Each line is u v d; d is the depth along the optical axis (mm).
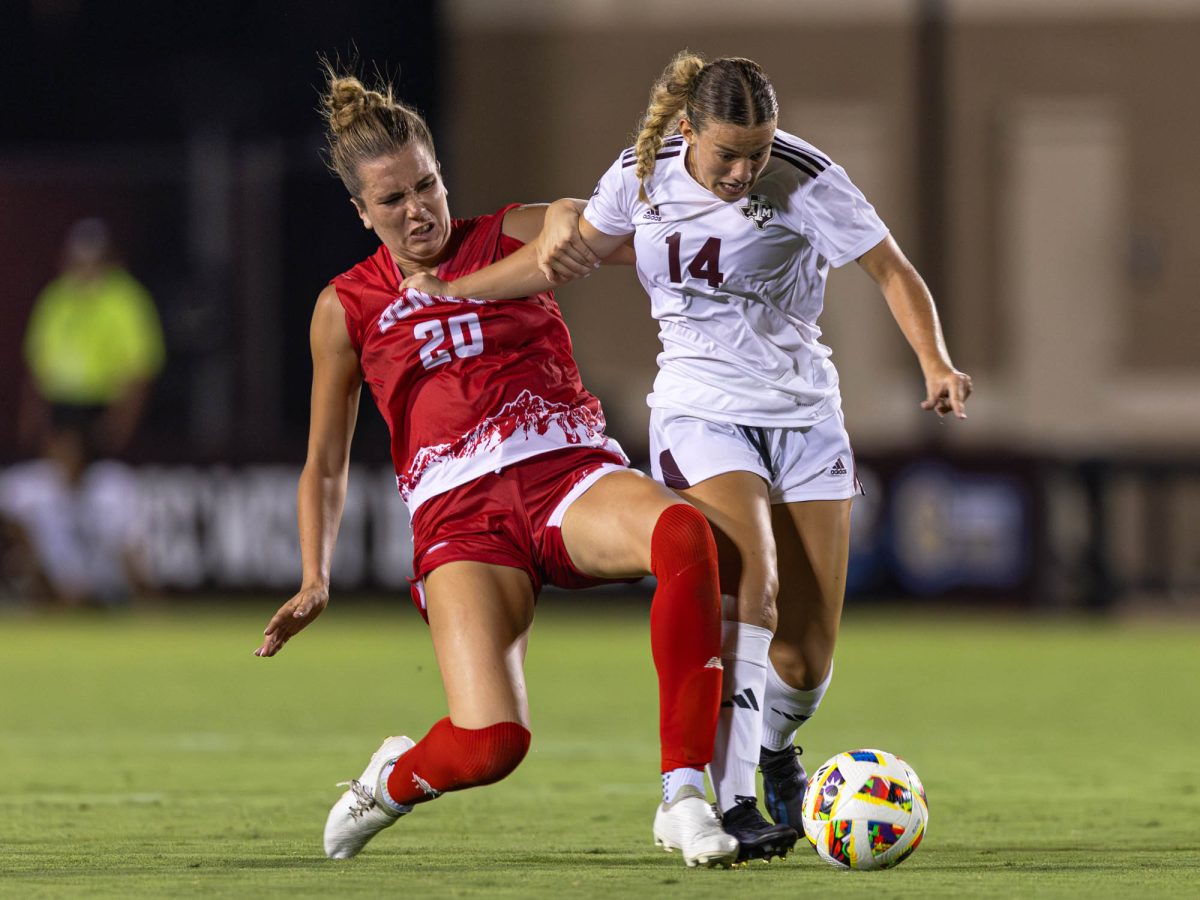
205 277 66812
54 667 45812
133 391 62625
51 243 68188
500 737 15828
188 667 45875
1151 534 69250
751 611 16797
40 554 62062
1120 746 29719
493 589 16562
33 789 23641
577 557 16688
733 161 16469
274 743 29984
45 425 66562
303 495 17312
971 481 59656
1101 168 85125
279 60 80562
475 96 86875
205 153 68062
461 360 17141
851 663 46469
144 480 61875
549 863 16562
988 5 85438
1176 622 62344
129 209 68750
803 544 17969
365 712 35531
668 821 15727
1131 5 84938
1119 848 17844
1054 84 85375
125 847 17922
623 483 16625
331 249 68562
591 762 26922
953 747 29469
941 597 59656
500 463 16891
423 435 17172
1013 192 85250
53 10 82188
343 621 59312
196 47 81312
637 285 84562
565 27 86812
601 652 49531
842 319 82312
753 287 17719
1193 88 85062
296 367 68375
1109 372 84875
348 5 81250
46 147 81688
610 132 87000
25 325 67750
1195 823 20094
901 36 86000
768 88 16406
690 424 17797
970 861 16828
